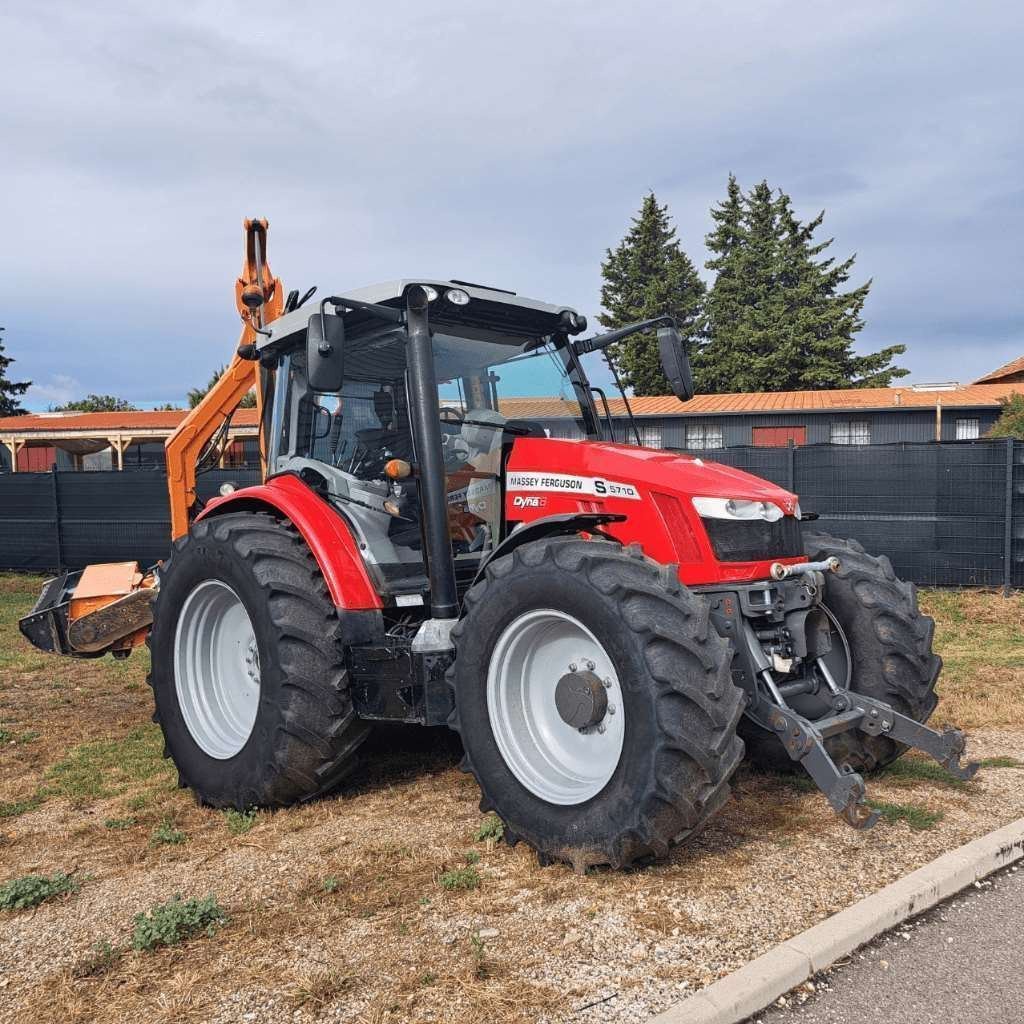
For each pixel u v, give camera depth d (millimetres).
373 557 4152
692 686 2973
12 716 6039
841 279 38844
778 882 3168
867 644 4109
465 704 3529
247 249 6395
